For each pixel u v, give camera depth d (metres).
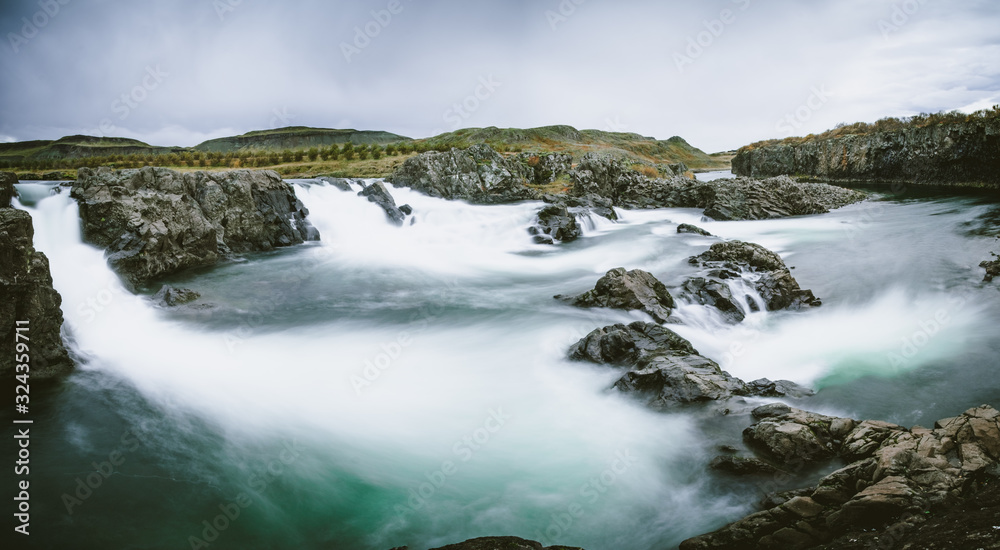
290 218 30.53
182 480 9.89
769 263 23.70
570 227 34.34
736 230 36.41
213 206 26.47
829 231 34.34
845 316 18.62
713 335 17.30
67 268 19.45
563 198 42.81
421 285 23.45
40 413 11.99
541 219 35.44
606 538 8.62
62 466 10.10
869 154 69.00
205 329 17.53
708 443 10.46
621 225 39.12
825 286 22.06
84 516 8.77
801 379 13.77
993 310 17.31
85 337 16.02
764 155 92.56
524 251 31.02
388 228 34.62
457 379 14.18
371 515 9.25
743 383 12.56
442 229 34.91
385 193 36.03
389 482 10.12
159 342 16.38
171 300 19.45
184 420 11.98
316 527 8.96
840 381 13.43
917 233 30.95
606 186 49.88
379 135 108.12
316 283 23.16
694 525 8.66
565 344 15.99
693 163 137.62
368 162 59.91
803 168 83.06
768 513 8.06
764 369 14.63
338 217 33.22
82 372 13.99
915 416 11.51
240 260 26.14
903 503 7.42
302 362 15.30
